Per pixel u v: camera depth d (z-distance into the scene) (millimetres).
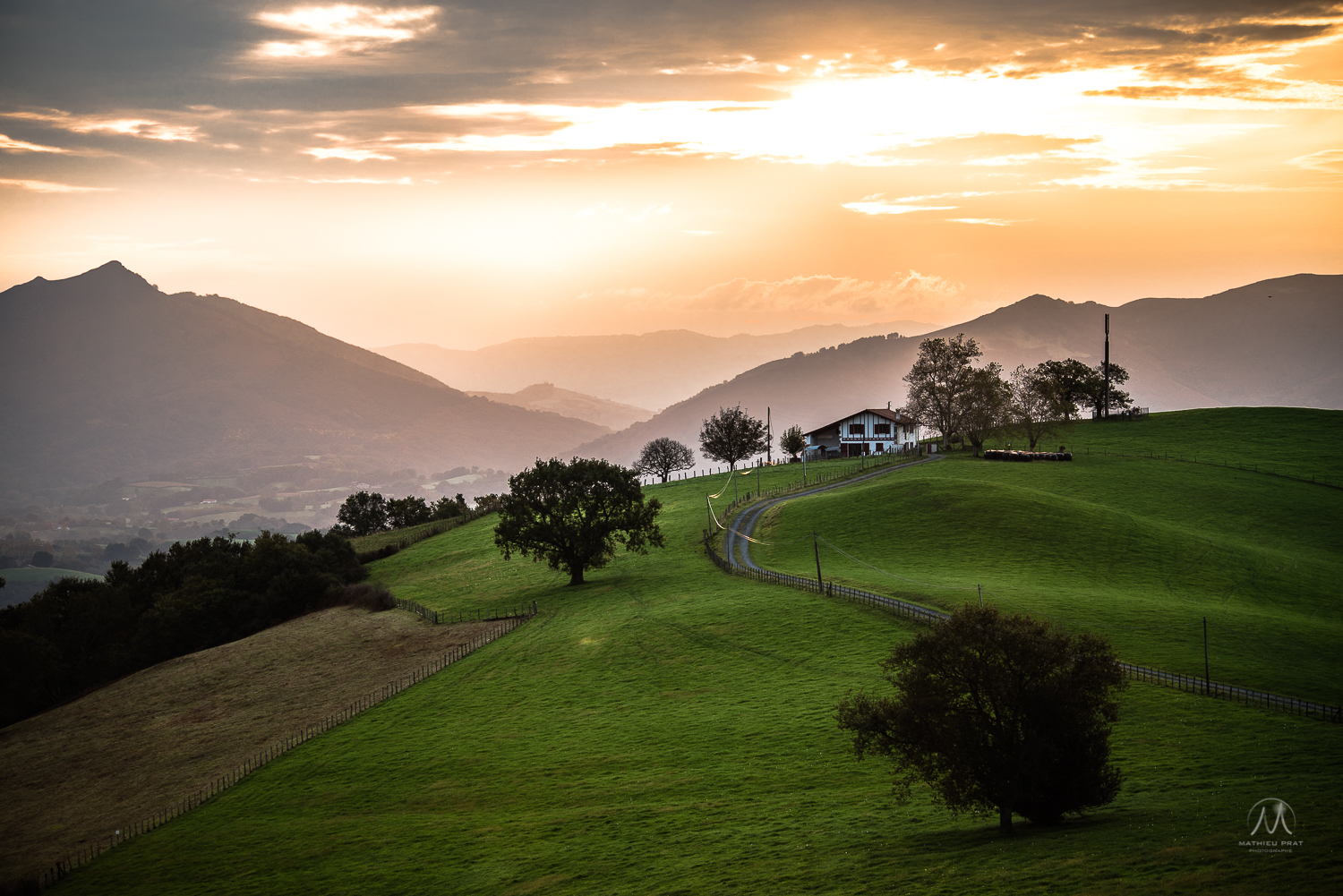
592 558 112812
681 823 47531
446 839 50438
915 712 36938
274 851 53062
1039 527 108562
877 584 90625
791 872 38469
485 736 66750
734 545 119250
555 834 48656
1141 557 99438
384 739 70125
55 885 55312
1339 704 55031
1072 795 36375
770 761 54625
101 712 97312
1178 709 54469
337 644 106750
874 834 42344
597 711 68188
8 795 77562
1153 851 32219
